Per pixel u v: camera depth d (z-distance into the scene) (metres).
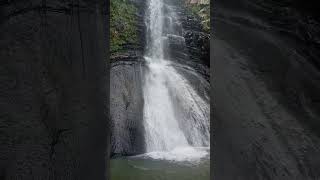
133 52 19.23
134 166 13.64
